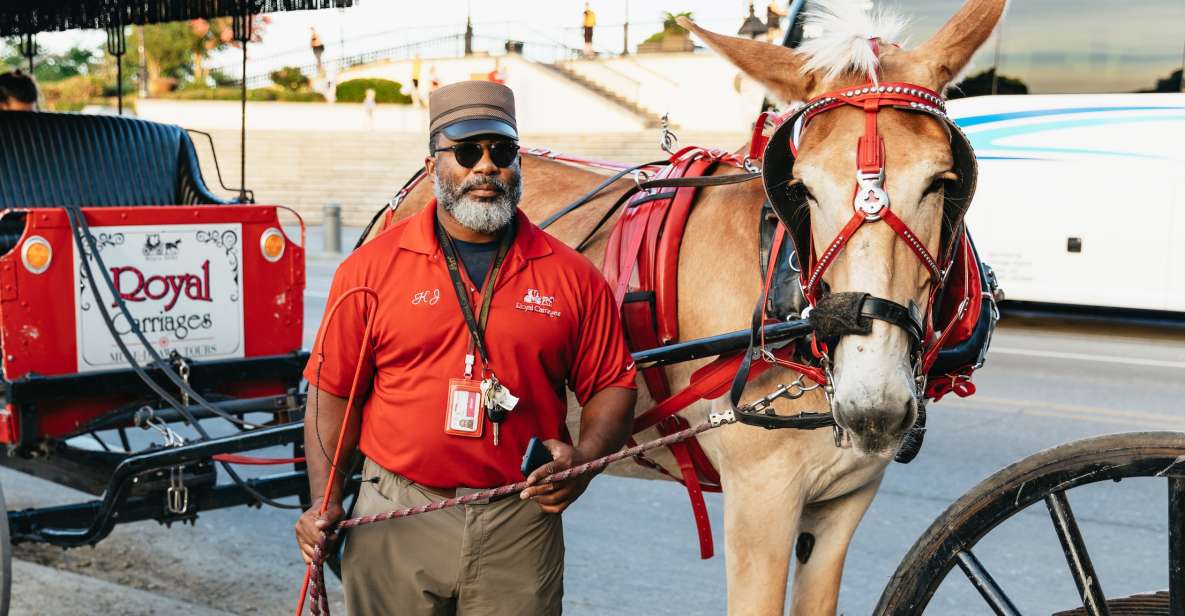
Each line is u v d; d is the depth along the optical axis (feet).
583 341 9.65
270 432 13.57
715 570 16.78
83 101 112.47
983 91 37.96
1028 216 37.52
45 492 20.48
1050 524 17.99
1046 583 15.84
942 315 10.13
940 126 9.03
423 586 9.35
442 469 9.18
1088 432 23.54
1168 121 35.32
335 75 108.06
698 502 11.67
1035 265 37.58
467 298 9.19
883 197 8.66
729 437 10.62
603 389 9.77
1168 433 8.49
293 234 73.10
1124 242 36.17
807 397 10.22
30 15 20.70
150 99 103.86
